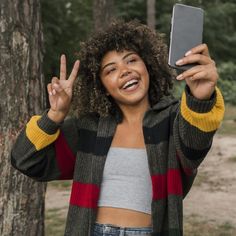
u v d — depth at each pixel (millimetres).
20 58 3145
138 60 2170
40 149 2094
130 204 2074
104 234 2076
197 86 1855
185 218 6633
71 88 2078
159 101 2221
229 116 18234
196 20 1924
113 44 2164
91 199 2096
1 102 3119
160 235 2041
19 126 3139
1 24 3104
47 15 19828
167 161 2066
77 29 21016
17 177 3166
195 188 8234
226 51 33094
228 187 8266
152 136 2086
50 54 19297
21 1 3145
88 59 2215
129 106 2172
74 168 2201
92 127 2195
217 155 11055
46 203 7574
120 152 2123
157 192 2035
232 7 32969
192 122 1903
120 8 29578
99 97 2211
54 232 6125
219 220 6527
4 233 3184
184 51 1896
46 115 2078
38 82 3244
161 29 29859
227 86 24828
